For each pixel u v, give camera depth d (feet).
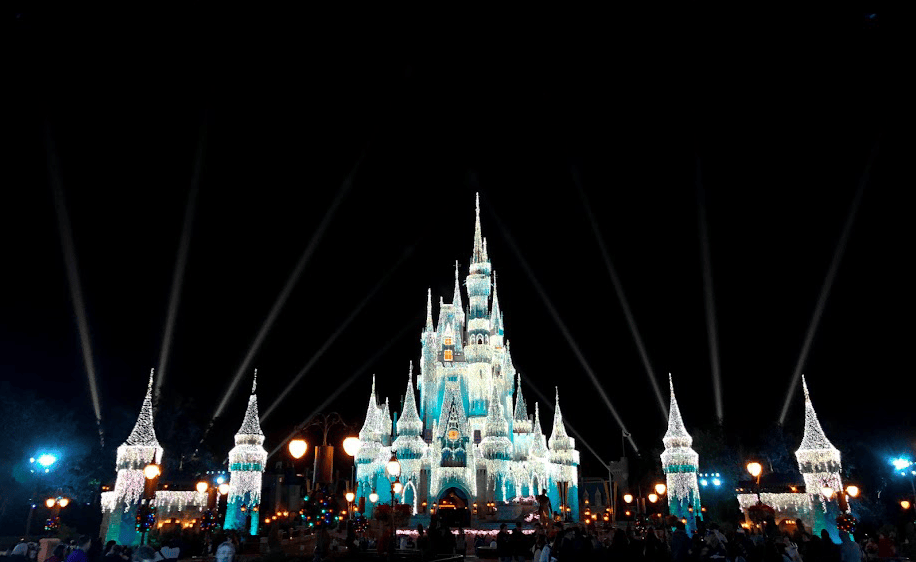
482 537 191.52
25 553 99.04
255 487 180.24
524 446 276.82
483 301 332.60
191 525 145.69
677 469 191.11
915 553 112.27
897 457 211.20
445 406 273.95
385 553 121.90
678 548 83.71
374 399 285.84
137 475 144.66
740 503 165.07
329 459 229.25
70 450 227.20
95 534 207.00
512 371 329.11
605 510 296.92
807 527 152.66
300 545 128.16
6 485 202.90
